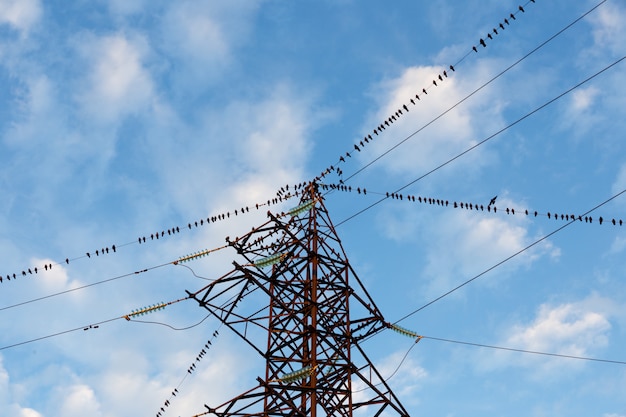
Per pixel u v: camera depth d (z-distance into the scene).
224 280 54.19
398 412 52.69
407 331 58.78
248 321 54.62
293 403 50.09
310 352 54.31
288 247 57.94
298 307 56.41
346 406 52.22
